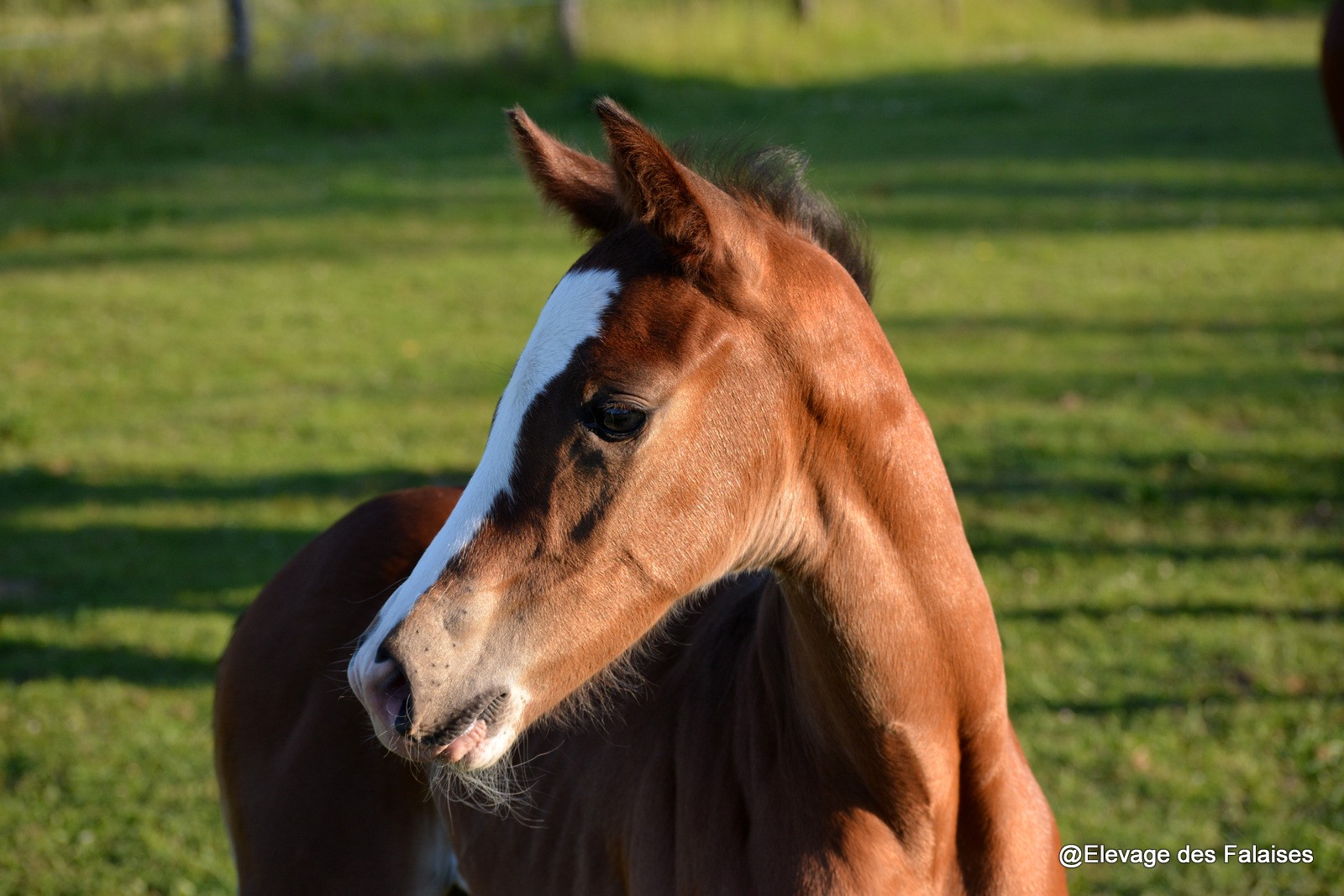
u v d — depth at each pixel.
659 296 2.45
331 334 13.11
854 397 2.55
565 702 2.96
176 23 25.50
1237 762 5.76
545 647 2.47
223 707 3.94
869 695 2.63
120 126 22.05
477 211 18.23
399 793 3.60
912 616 2.63
